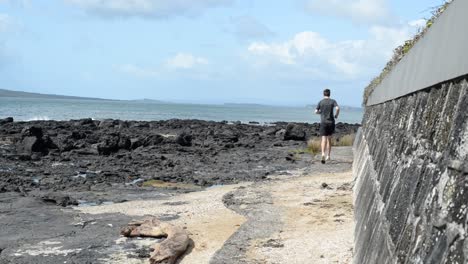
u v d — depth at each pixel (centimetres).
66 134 3400
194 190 1501
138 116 9625
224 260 677
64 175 1819
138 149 2669
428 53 343
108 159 2277
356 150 1716
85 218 1072
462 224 200
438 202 239
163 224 907
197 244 816
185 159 2334
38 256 799
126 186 1586
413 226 276
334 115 1750
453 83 271
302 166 2073
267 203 1068
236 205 1082
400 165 388
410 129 395
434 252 224
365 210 561
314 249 695
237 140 3284
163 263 729
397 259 290
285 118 11725
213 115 11912
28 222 1036
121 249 830
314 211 952
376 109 1029
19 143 2550
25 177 1752
